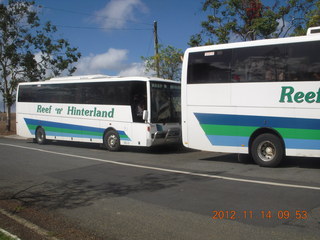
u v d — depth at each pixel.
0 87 27.38
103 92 15.87
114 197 7.52
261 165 10.36
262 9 18.73
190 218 5.97
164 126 14.58
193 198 7.17
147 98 14.23
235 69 10.59
